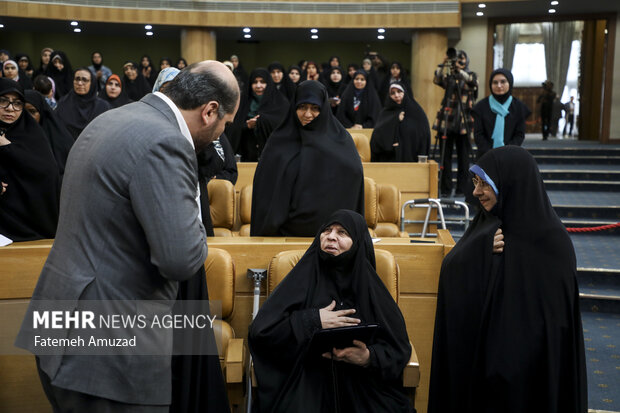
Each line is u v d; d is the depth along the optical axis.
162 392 1.88
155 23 12.68
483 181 2.54
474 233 2.62
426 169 5.61
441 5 12.57
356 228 2.67
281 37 14.45
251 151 7.05
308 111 3.61
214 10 12.80
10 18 12.20
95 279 1.77
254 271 2.93
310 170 3.59
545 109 14.98
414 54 13.12
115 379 1.79
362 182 3.69
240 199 4.81
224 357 2.73
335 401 2.46
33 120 3.77
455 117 7.55
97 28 13.31
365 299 2.62
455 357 2.54
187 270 1.77
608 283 5.32
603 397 3.32
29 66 11.00
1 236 3.05
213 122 1.99
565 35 18.45
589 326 4.60
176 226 1.75
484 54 14.05
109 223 1.77
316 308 2.57
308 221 3.58
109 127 1.82
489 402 2.44
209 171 3.88
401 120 6.74
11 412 2.84
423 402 3.11
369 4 12.77
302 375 2.48
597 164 10.48
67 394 1.79
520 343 2.39
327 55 16.41
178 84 1.95
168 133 1.80
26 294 2.83
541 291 2.41
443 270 2.65
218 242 3.11
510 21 13.85
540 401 2.40
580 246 6.36
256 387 2.62
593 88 15.46
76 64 15.48
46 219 3.73
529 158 2.52
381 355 2.47
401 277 3.09
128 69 9.82
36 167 3.65
